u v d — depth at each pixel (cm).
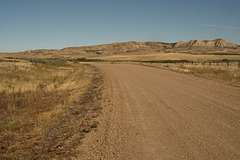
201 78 1381
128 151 377
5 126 537
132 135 454
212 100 741
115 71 2353
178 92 927
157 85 1161
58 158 362
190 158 340
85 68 3259
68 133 489
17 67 2112
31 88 1095
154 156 354
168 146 390
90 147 402
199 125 493
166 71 2030
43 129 521
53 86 1195
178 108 659
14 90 1031
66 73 2208
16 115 648
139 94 931
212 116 558
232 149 365
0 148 410
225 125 484
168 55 11169
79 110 710
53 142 437
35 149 403
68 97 917
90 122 566
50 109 721
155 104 730
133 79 1502
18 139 457
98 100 859
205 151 362
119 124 535
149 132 467
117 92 1014
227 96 795
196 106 672
